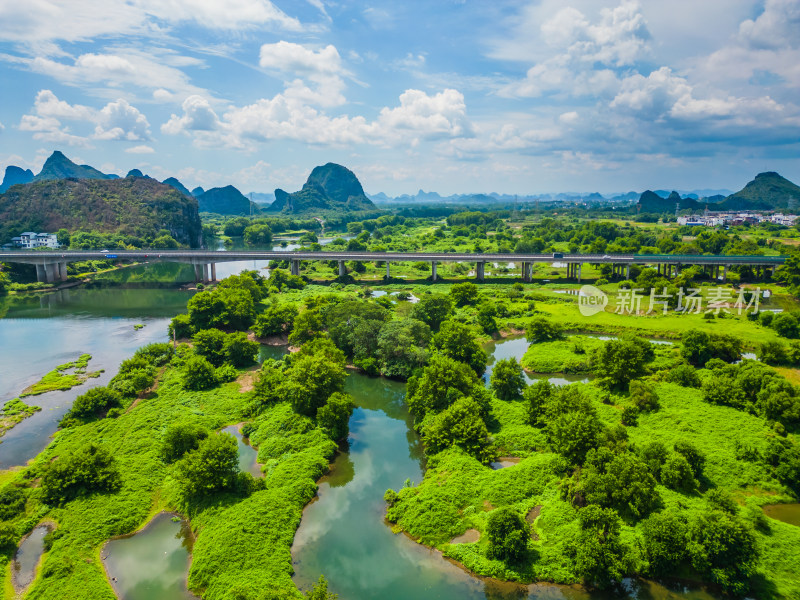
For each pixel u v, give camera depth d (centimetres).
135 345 13938
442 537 6022
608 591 5206
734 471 6994
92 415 9031
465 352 10931
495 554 5606
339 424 8312
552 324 13675
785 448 7031
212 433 8456
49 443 8288
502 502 6494
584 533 5591
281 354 13150
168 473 7238
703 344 11194
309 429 8331
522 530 5612
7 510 6272
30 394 10412
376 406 10000
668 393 9369
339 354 10612
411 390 9331
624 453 6744
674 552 5319
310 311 13538
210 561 5484
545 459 7256
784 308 16625
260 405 9325
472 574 5528
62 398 10281
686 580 5309
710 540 5266
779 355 11125
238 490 6681
